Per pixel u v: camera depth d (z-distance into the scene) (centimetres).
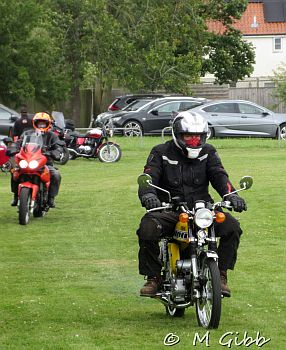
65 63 6153
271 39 11175
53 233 1883
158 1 6425
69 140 3747
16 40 5372
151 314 1179
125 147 4253
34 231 1912
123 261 1574
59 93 5619
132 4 6316
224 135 4812
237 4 7962
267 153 3941
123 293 1314
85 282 1394
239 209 1083
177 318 1155
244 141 4556
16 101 5412
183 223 1071
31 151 2052
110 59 6197
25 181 2039
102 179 2956
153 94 5797
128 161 3688
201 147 1111
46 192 2081
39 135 2092
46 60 5550
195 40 6731
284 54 11175
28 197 2014
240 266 1494
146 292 1108
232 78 8275
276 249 1648
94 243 1756
